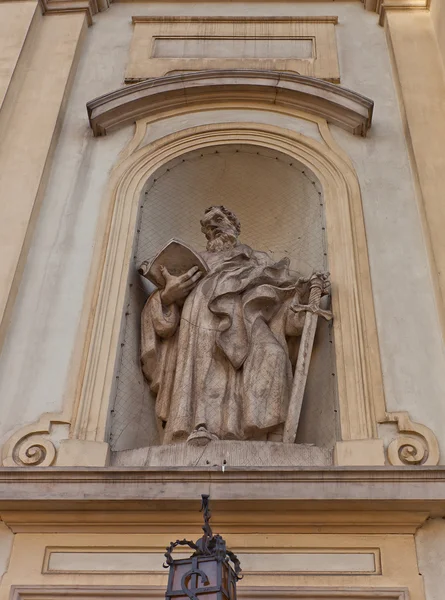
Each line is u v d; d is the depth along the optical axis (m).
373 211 6.73
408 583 4.60
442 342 5.78
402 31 8.52
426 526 4.84
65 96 7.92
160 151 7.38
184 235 7.43
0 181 6.93
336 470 4.81
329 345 5.99
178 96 7.79
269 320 6.16
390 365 5.67
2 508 4.88
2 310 5.95
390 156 7.27
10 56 8.14
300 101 7.71
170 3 9.24
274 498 4.73
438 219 6.48
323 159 7.25
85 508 4.84
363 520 4.80
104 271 6.30
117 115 7.61
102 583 4.67
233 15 8.99
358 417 5.40
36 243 6.57
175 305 6.20
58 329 5.98
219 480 4.83
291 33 8.73
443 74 7.94
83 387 5.60
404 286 6.16
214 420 5.54
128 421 5.77
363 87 8.12
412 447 5.20
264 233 7.50
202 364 5.78
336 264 6.35
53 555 4.81
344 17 9.00
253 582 4.63
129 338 6.14
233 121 7.65
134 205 6.89
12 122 7.55
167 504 4.79
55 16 8.88
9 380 5.71
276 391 5.61
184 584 3.56
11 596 4.63
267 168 7.52
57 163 7.29
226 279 6.16
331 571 4.67
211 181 7.62
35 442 5.32
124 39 8.80
